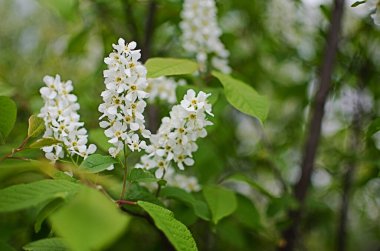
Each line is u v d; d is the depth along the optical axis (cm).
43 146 54
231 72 79
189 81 76
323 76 86
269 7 107
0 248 49
